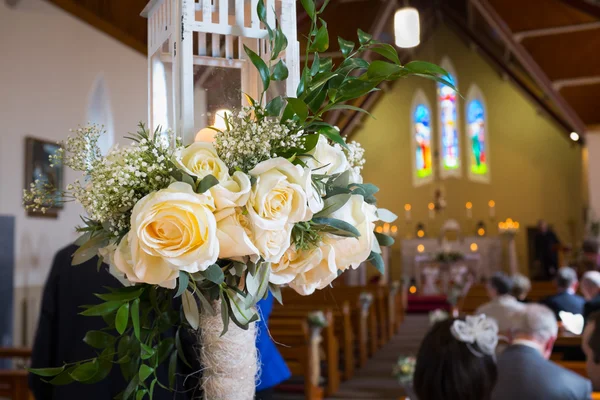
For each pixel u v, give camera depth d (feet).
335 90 3.87
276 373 7.75
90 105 28.78
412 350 31.45
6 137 23.80
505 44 43.73
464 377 5.49
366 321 29.84
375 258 4.00
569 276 18.03
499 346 11.78
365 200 3.92
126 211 3.43
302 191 3.37
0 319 22.98
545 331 8.70
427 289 51.42
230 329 3.76
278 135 3.52
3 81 23.85
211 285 3.58
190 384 5.50
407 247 55.11
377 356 29.94
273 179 3.34
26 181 24.47
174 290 3.86
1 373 14.25
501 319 13.12
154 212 3.17
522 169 57.26
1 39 23.90
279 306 24.66
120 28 30.42
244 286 3.60
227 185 3.32
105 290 6.48
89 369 3.67
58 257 6.75
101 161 3.44
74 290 6.52
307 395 19.56
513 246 52.85
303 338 19.65
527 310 8.91
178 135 3.90
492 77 58.44
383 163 59.47
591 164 49.42
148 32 4.60
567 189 56.08
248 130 3.52
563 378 8.30
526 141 57.41
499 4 37.29
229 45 4.14
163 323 3.93
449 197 57.93
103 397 6.22
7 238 23.45
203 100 4.02
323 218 3.60
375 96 54.80
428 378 5.62
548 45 40.16
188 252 3.16
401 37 8.96
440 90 59.11
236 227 3.24
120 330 3.43
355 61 3.93
